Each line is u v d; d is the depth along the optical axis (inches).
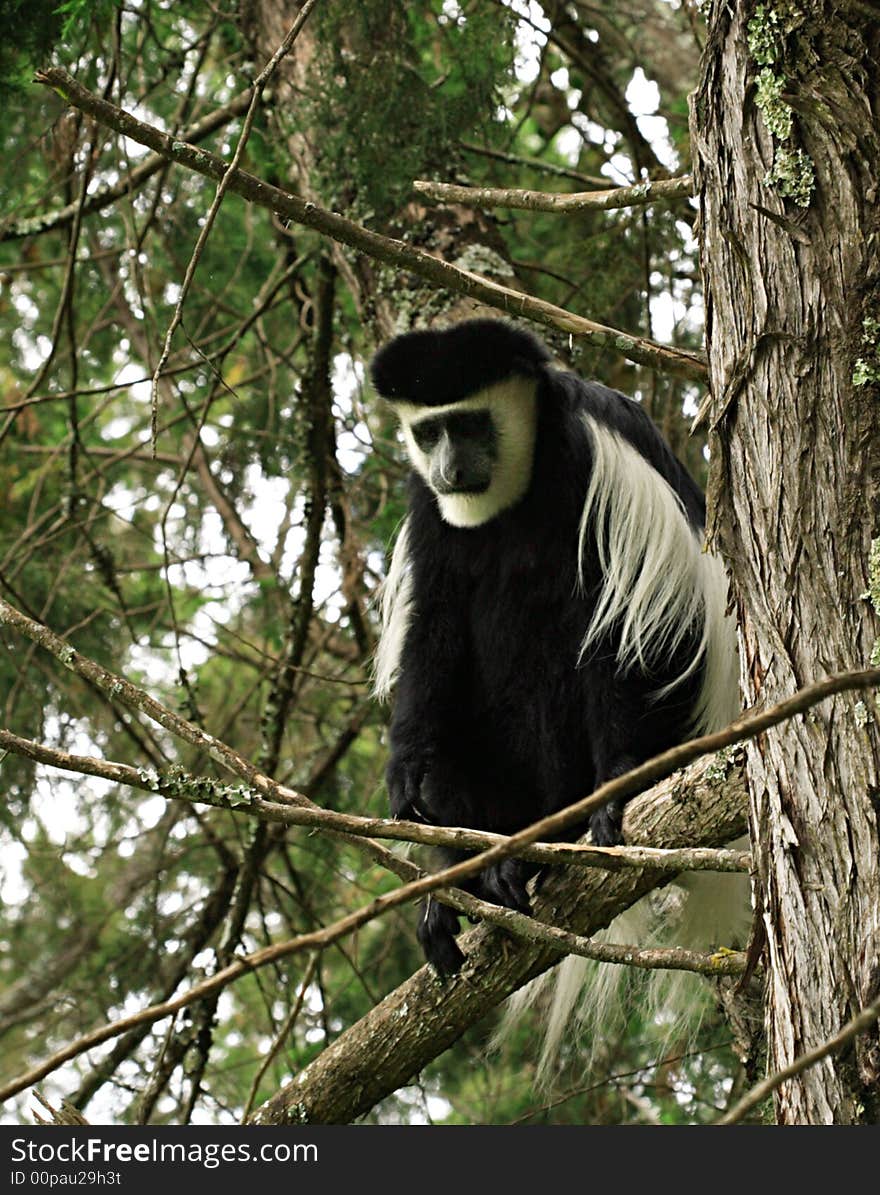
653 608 333.4
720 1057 418.6
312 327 485.4
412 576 378.0
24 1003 582.2
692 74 520.4
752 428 187.5
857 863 170.6
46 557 508.7
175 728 214.2
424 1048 278.7
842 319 180.4
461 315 392.8
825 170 182.9
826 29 182.2
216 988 142.2
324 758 517.0
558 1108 436.8
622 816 257.8
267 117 435.8
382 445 536.7
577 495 356.8
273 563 505.7
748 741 190.5
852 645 175.2
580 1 504.1
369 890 466.3
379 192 397.7
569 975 363.6
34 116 458.9
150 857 574.6
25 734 495.5
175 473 567.2
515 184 520.7
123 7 389.7
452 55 408.5
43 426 588.1
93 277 565.0
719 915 340.8
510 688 358.0
